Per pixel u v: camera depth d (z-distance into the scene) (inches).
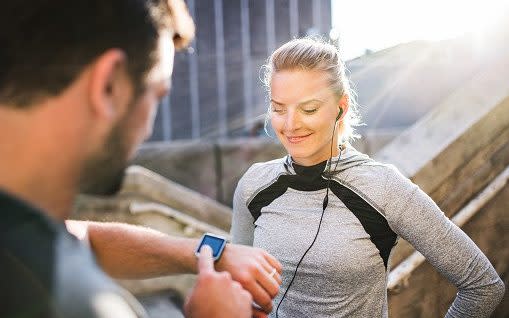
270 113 62.9
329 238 57.2
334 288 57.1
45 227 18.7
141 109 23.4
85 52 20.3
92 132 21.5
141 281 140.1
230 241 69.4
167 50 24.6
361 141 192.7
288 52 59.5
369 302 57.6
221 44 260.7
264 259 38.4
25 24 19.6
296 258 58.0
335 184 58.9
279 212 60.9
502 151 94.2
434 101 208.1
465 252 57.7
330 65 59.6
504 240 94.4
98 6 20.6
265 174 64.3
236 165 197.2
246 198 64.6
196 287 30.8
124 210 135.6
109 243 41.2
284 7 264.5
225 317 29.8
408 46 208.5
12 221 18.3
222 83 260.1
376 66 213.2
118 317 17.5
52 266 17.6
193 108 258.4
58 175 21.1
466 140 91.4
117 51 20.9
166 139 257.3
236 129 259.4
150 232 42.4
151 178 138.5
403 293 86.0
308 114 58.4
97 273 18.8
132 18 21.7
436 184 89.0
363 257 56.6
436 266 58.6
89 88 20.8
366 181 57.9
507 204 94.6
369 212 57.2
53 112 20.4
